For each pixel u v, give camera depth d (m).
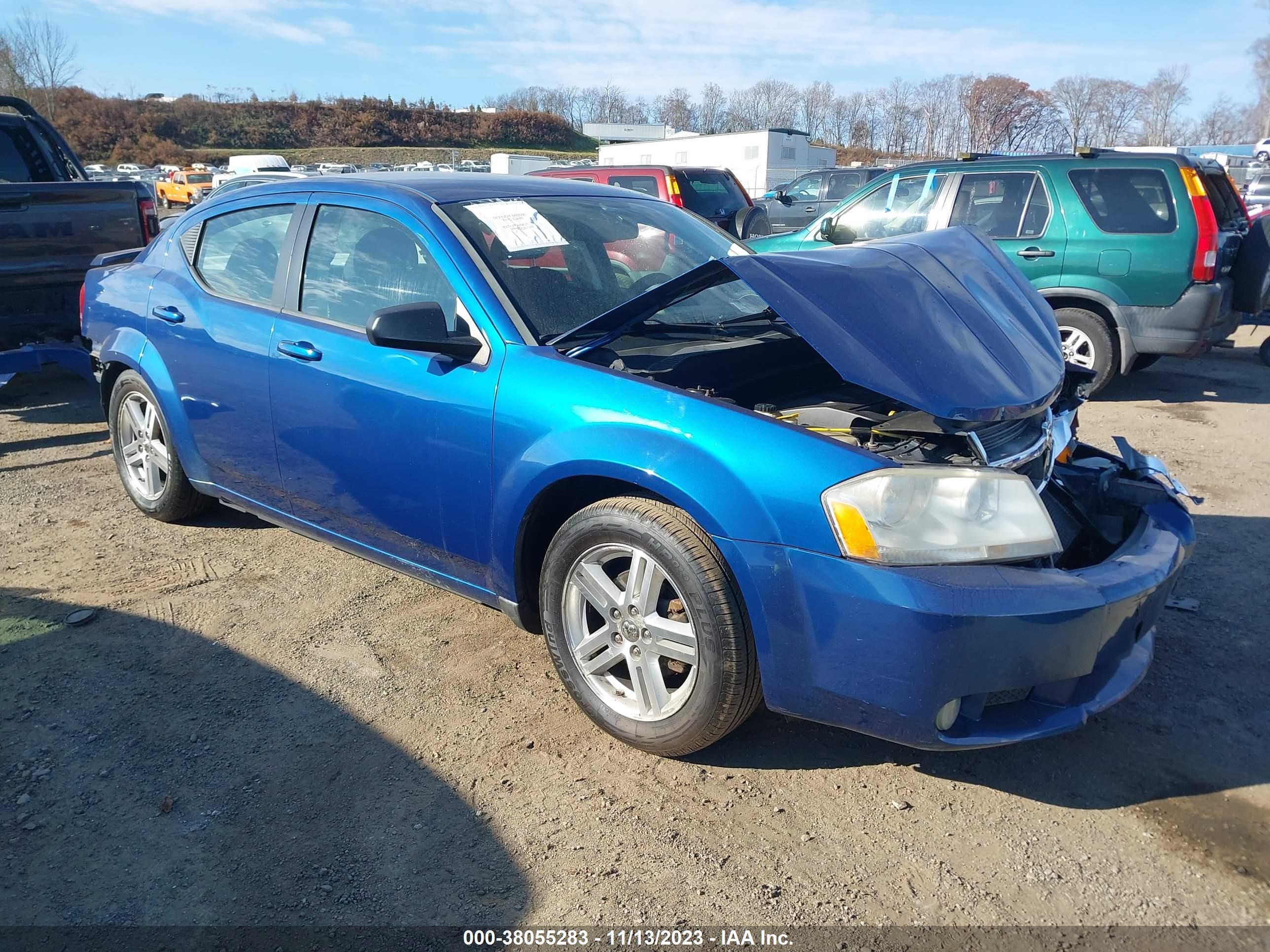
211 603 3.78
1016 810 2.53
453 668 3.28
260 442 3.68
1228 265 7.03
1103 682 2.46
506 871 2.33
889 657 2.25
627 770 2.71
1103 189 6.85
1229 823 2.46
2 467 5.58
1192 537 2.84
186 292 4.02
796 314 2.60
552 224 3.39
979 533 2.30
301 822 2.51
